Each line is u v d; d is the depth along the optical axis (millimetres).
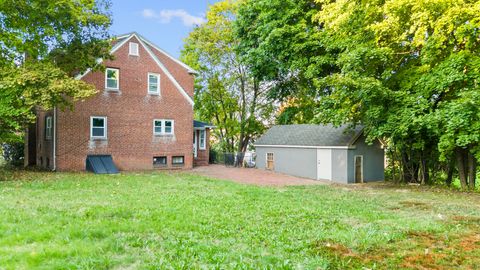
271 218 8125
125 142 21328
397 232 6980
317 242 6145
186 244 5719
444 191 15250
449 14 13055
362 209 9930
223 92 33500
